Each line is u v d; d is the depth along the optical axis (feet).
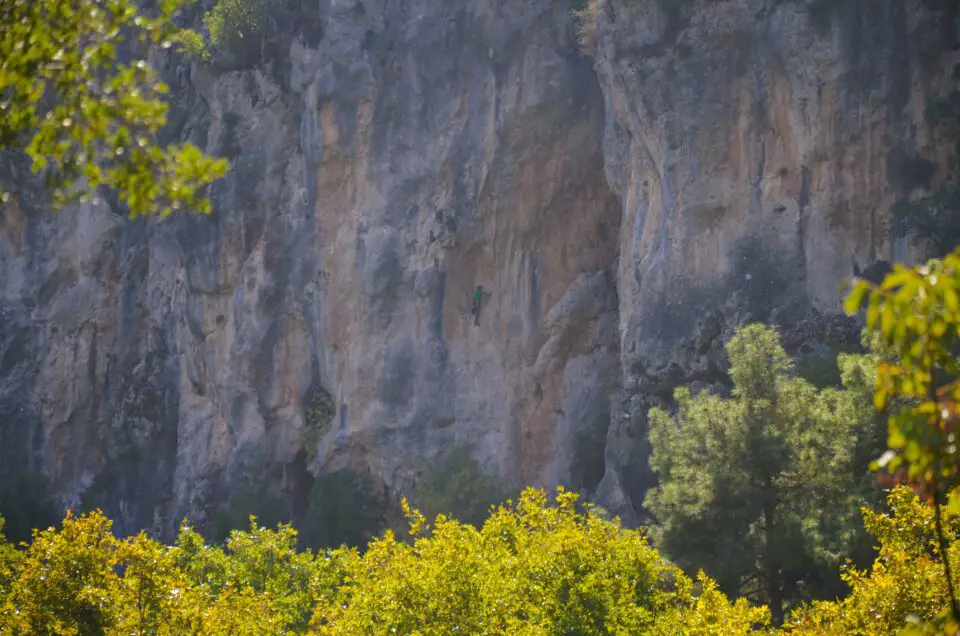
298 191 481.87
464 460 420.77
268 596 200.95
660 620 161.27
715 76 360.48
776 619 206.90
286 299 482.28
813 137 343.05
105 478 530.27
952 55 330.13
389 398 450.30
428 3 454.40
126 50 517.96
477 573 163.12
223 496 489.67
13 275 551.59
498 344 442.09
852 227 336.90
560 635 157.48
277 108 489.67
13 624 152.35
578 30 431.43
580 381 425.69
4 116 72.43
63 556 161.58
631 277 381.60
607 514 358.02
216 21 492.54
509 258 443.73
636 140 384.06
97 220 539.29
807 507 205.46
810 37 343.26
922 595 123.03
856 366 209.87
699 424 215.92
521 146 438.81
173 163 72.79
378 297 456.45
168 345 526.98
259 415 485.56
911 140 332.39
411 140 456.45
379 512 449.48
